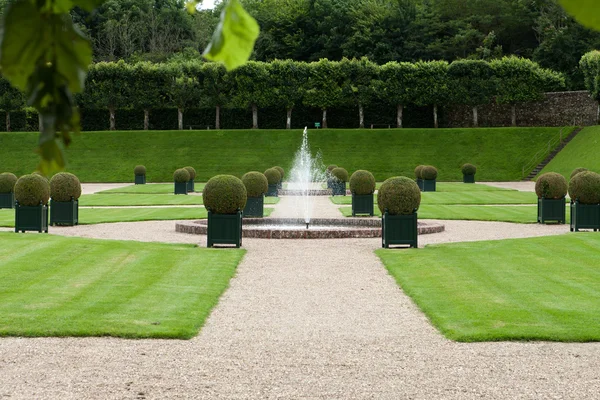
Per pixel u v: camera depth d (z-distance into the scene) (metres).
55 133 1.37
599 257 17.78
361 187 30.62
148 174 67.94
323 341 10.18
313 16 97.56
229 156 71.69
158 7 111.75
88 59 1.40
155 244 20.39
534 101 81.31
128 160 70.50
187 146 73.50
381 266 17.23
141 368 8.73
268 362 9.01
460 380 8.20
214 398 7.48
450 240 22.44
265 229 23.02
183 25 110.62
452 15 98.62
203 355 9.38
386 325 11.23
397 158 71.12
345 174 45.97
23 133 74.31
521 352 9.55
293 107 86.88
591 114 78.81
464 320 11.38
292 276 15.84
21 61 1.35
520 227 26.56
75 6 1.40
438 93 80.94
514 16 94.88
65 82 1.38
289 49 97.19
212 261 17.42
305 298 13.45
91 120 85.12
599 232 22.70
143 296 13.23
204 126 86.94
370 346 9.88
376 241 22.08
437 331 10.82
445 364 8.92
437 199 41.62
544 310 12.12
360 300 13.27
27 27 1.35
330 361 9.06
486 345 9.94
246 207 29.86
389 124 87.75
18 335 10.43
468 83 80.50
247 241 22.03
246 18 1.50
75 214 27.03
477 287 14.25
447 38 97.25
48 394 7.62
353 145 73.75
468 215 31.33
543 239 21.17
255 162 70.75
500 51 92.38
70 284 14.23
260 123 87.50
